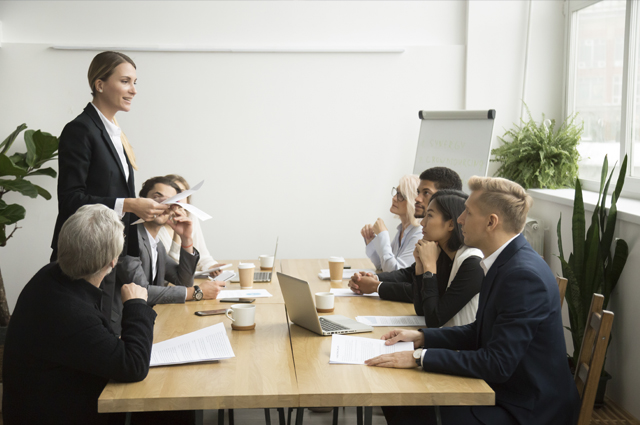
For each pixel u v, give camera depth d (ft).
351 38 15.84
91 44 15.40
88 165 8.45
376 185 16.16
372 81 15.88
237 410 10.18
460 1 15.84
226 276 9.75
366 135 16.02
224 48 15.49
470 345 6.22
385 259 9.84
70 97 15.39
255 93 15.76
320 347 6.07
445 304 6.81
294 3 15.67
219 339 6.13
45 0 15.24
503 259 5.86
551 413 5.59
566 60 15.38
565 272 9.93
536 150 14.32
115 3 15.38
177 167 15.83
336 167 16.08
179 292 8.06
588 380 5.72
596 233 9.62
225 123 15.80
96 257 5.17
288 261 11.75
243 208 16.06
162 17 15.49
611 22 12.96
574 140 14.10
